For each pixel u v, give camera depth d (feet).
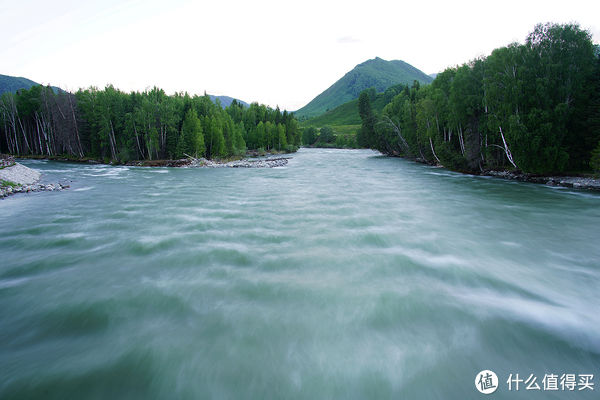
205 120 208.23
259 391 14.85
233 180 98.84
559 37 87.66
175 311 21.71
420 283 25.72
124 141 195.52
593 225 44.16
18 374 15.94
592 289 24.86
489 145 108.78
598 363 16.69
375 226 42.70
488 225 43.91
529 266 29.48
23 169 100.42
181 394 14.74
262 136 305.32
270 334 19.02
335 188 79.61
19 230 41.42
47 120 229.04
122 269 28.81
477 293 24.11
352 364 16.51
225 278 26.68
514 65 93.76
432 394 14.65
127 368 16.35
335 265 29.32
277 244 35.24
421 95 184.75
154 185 87.15
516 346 17.94
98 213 51.21
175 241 36.42
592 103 87.25
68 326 20.20
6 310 22.11
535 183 87.81
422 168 138.62
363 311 21.44
